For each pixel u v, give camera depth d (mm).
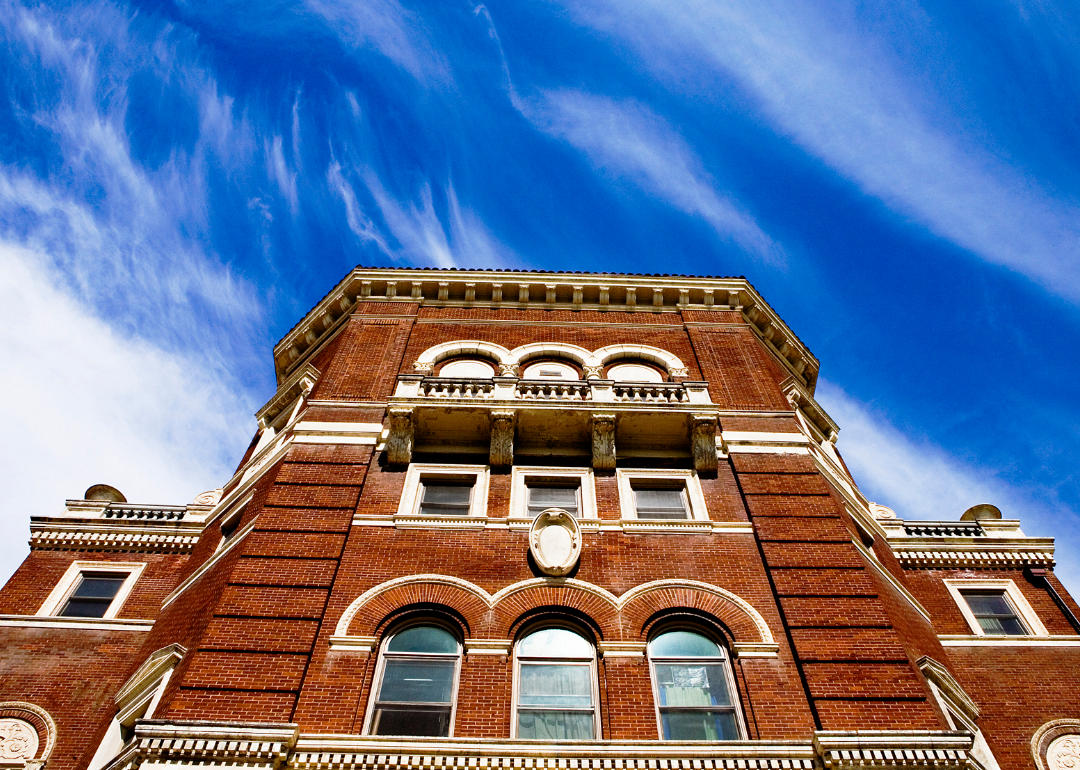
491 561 16953
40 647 18547
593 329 25734
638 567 16953
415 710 14227
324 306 28062
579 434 20344
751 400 22281
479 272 26922
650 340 25188
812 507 18484
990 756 16500
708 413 20188
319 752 12906
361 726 13711
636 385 21281
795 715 14047
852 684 14383
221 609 15305
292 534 17156
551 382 21312
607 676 14742
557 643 15594
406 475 19328
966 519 25219
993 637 20062
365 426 20641
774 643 15305
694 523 18016
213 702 13625
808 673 14602
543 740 13172
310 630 15000
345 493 18391
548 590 16266
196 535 21781
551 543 17047
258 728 12867
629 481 19578
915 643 17766
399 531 17625
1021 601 21406
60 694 17578
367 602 15805
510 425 19969
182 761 12523
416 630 15727
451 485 19406
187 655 14914
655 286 26906
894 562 21688
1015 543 22875
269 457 21953
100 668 18188
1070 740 17500
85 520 21969
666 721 14281
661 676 15016
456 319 25969
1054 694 18594
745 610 15984
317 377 24641
